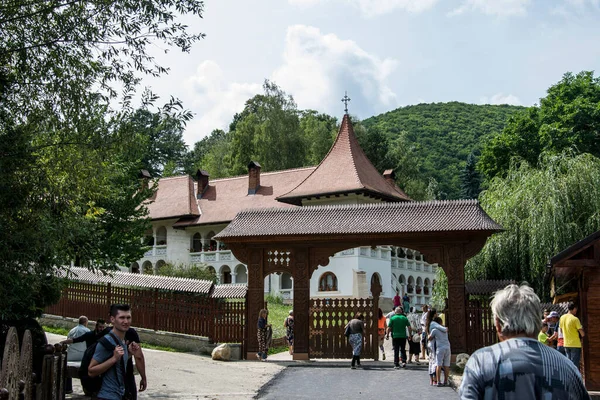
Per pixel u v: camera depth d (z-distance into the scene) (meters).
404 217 24.80
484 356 4.83
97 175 14.96
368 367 23.14
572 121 49.38
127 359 8.80
